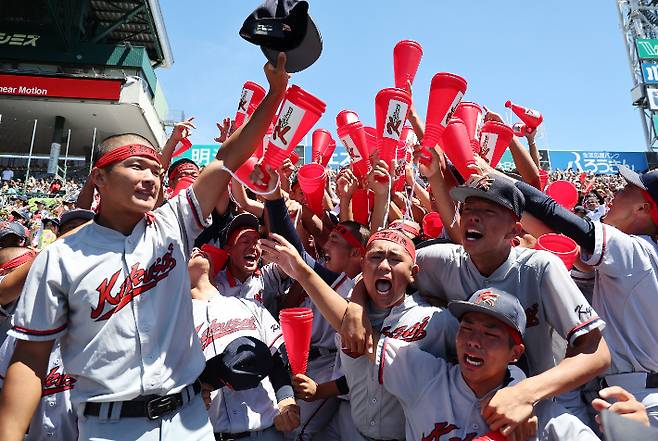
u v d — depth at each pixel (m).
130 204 2.10
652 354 2.73
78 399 2.02
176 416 2.11
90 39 32.38
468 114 3.78
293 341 2.79
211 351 2.96
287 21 2.36
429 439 2.43
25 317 1.98
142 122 31.28
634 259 2.76
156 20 30.92
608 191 12.28
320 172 4.31
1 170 30.23
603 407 2.19
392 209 4.48
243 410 2.92
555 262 2.55
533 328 2.62
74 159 33.47
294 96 2.53
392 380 2.64
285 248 2.70
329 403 3.47
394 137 3.24
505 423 2.12
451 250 2.95
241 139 2.32
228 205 4.22
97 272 2.04
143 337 2.05
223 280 3.72
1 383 2.95
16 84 27.83
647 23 27.33
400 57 3.42
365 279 2.88
